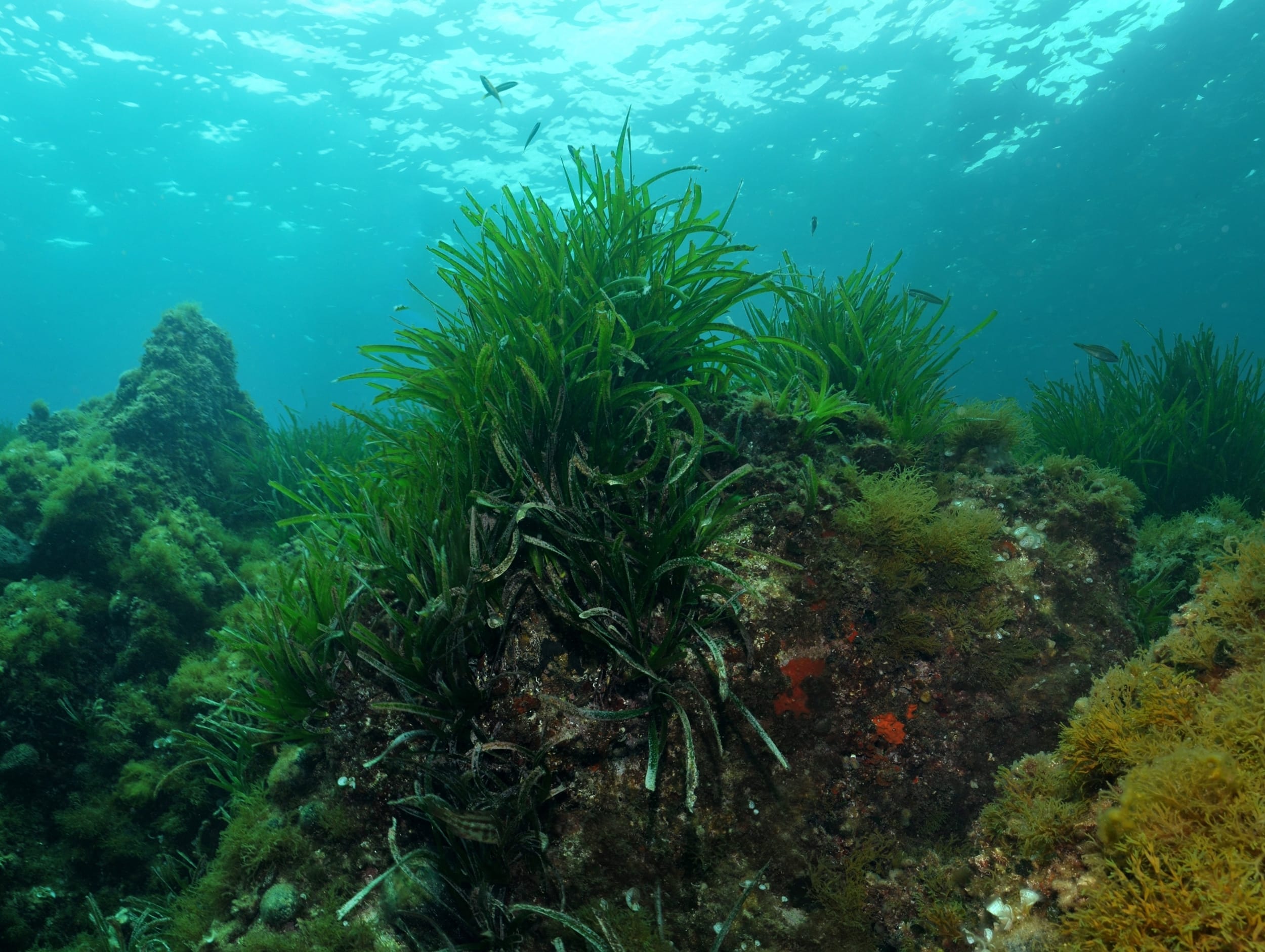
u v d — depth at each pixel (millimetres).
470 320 3492
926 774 2918
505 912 2547
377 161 36594
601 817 2670
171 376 8031
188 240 46531
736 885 2646
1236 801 1826
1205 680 2416
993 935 2326
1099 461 5129
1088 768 2359
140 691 5285
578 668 2811
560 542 2867
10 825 4461
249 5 27359
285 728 3207
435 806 2336
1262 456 4809
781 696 2889
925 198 33938
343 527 3572
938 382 4500
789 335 4895
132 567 5684
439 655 2732
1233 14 23125
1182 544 3914
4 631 5012
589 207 3744
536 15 26312
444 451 3133
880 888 2672
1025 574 3312
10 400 83125
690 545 2830
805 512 3305
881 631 3094
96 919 4098
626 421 3266
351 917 2818
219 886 3182
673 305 3580
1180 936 1697
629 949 2416
